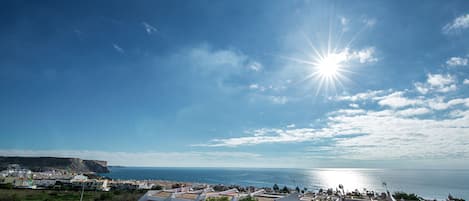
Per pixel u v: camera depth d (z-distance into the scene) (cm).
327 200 5075
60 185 14988
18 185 14162
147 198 4928
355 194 7950
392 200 5009
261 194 5347
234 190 5722
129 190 13638
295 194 4772
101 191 13112
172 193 4831
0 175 18988
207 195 4672
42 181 15650
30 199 9688
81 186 14675
